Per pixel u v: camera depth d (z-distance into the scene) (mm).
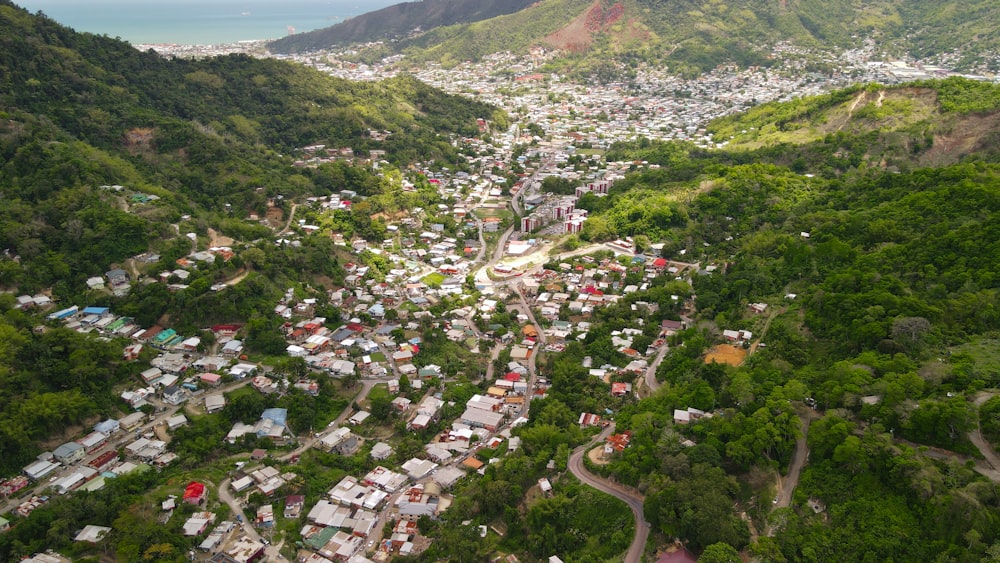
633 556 99812
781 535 92750
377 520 119688
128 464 129750
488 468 124812
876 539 88062
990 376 105312
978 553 82062
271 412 146250
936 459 95125
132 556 105500
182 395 150750
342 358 169500
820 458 102562
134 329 168375
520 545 110562
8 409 130750
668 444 112250
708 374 132125
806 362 128500
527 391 160000
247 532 115688
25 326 155750
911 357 116125
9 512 116500
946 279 138125
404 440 140375
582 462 121500
